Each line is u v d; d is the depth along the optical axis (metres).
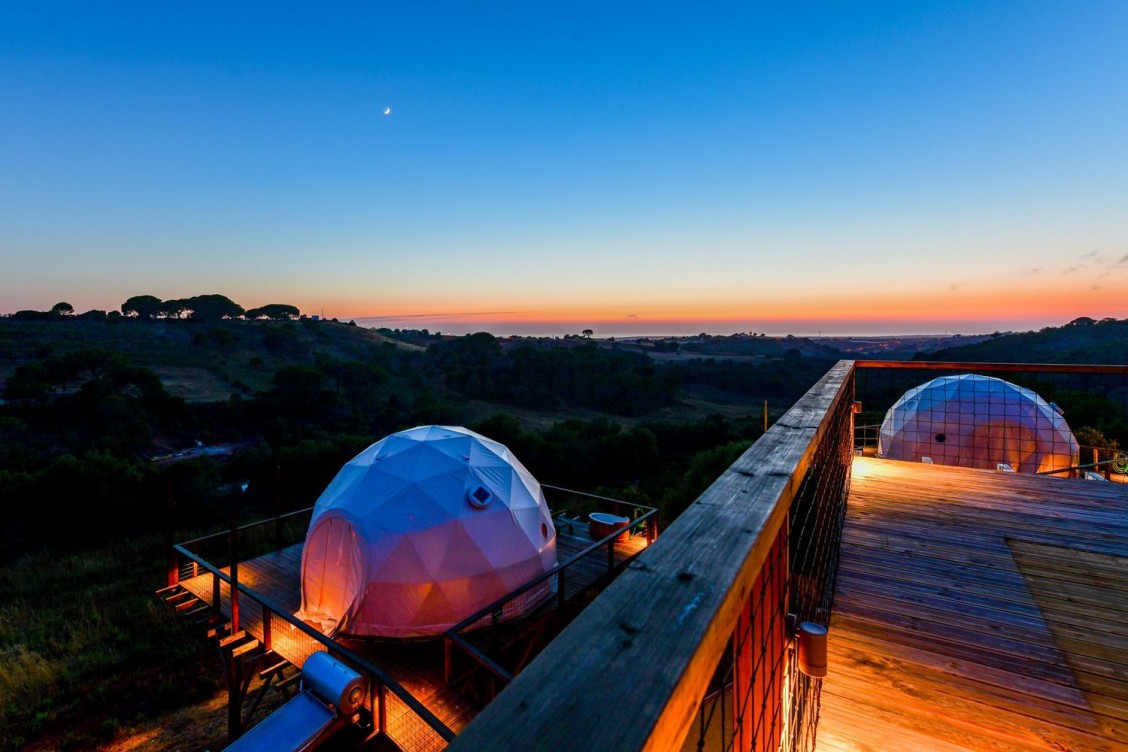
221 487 22.06
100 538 17.44
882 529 4.32
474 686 6.81
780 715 1.56
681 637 0.69
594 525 10.73
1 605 12.85
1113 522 4.38
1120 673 2.60
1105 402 19.75
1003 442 12.40
